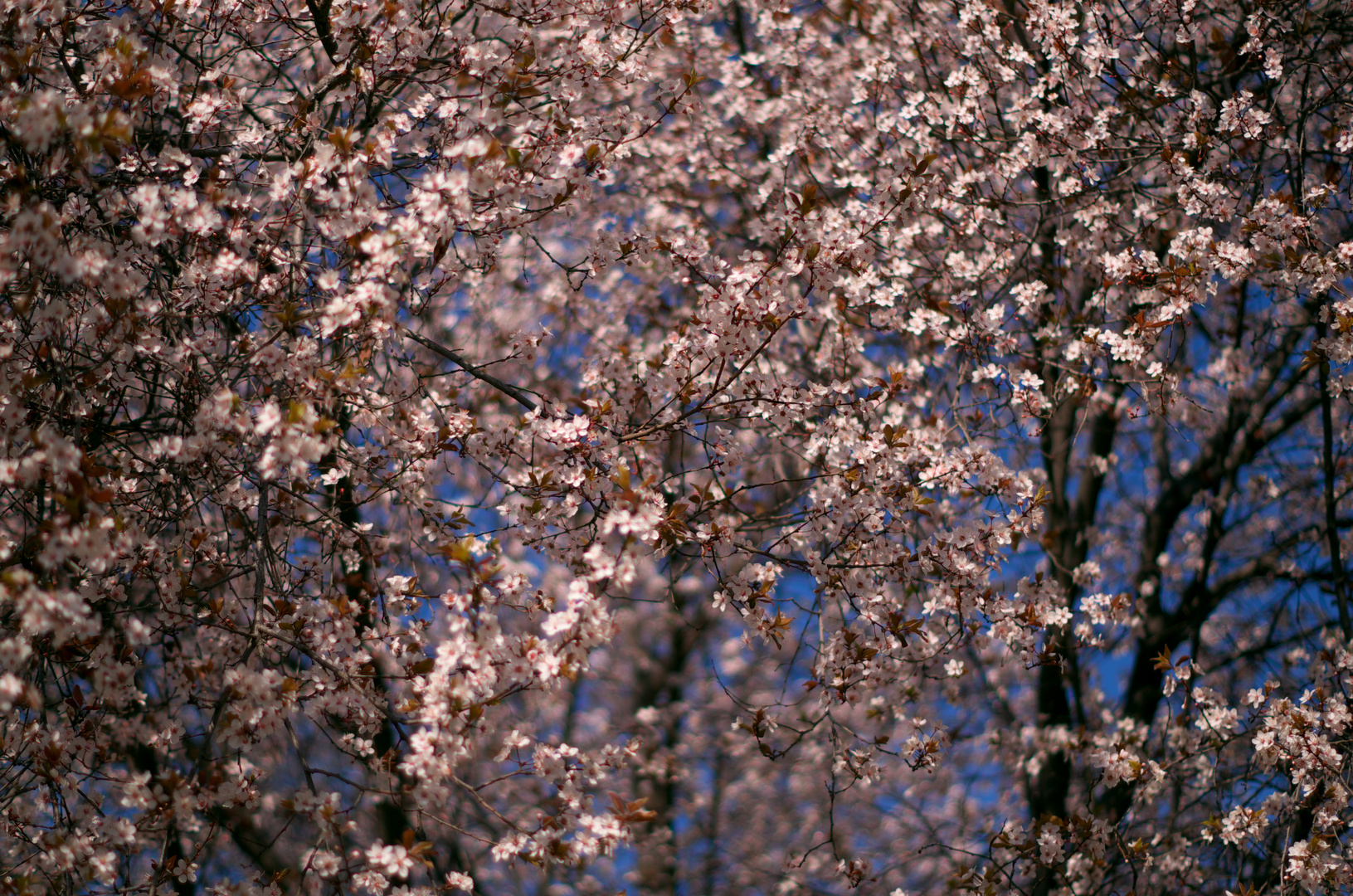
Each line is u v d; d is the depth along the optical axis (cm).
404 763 312
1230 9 571
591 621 318
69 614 278
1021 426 563
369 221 348
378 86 418
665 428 393
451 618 321
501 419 421
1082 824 494
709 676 1225
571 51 435
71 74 353
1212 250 450
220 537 429
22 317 330
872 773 455
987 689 801
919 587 483
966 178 520
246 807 341
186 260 397
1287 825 515
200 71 431
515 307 743
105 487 367
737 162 738
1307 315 664
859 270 454
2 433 327
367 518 564
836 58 691
